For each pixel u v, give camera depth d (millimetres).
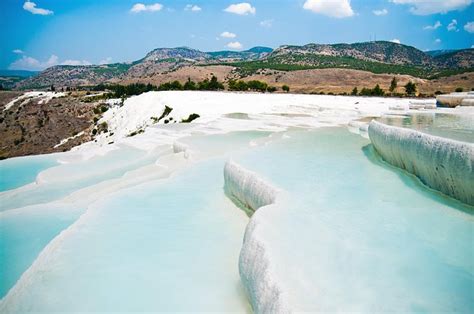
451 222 8117
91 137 50406
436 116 16953
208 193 13117
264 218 8148
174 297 7465
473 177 8234
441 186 9625
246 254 7281
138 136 25797
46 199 14602
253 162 13117
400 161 12016
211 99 42438
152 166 17312
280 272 6172
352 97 45531
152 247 9422
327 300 5586
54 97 71688
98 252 9234
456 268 6531
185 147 19531
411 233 7664
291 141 18172
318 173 11789
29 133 57406
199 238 9805
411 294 5844
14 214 12547
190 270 8367
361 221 8180
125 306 7258
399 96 50656
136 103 49781
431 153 9766
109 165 19062
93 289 7824
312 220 8148
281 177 11258
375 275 6246
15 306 7504
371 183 10766
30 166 20531
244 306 7125
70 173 17578
